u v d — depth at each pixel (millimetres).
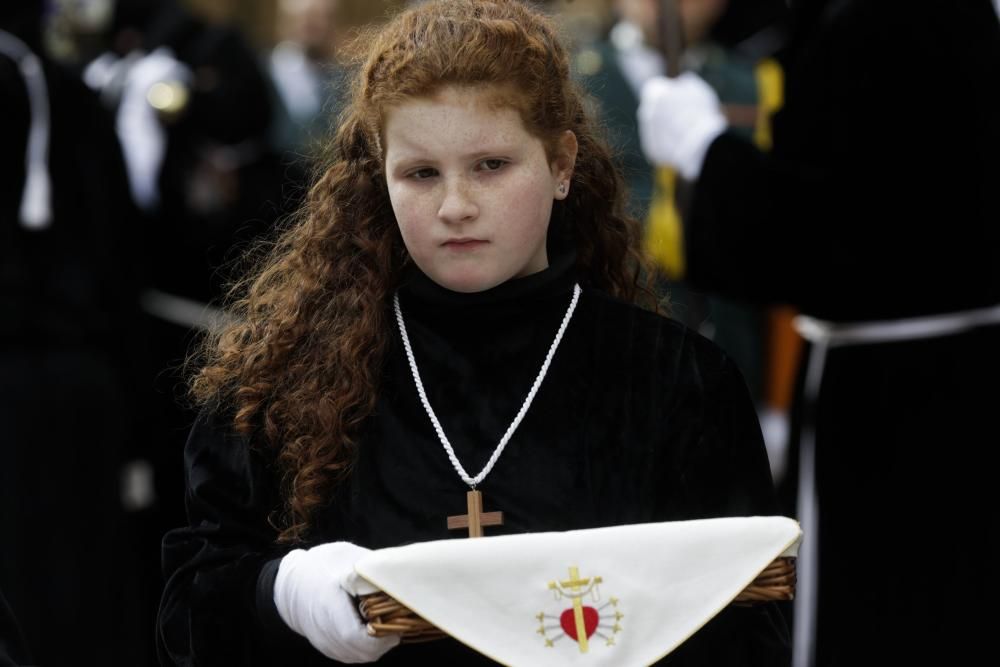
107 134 15289
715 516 7414
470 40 7055
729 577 6914
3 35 14930
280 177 17391
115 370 15258
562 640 6785
